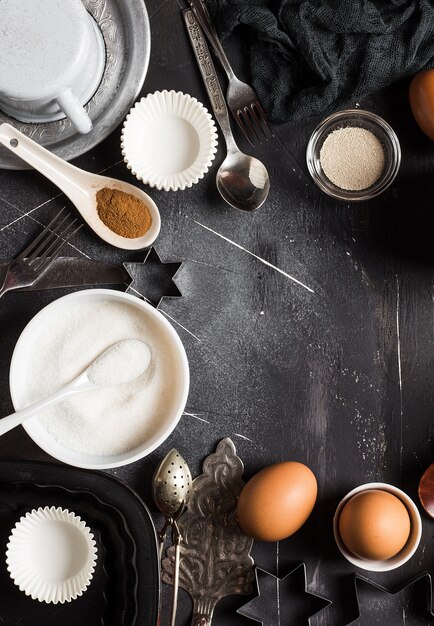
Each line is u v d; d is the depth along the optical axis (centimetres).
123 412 72
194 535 74
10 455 74
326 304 76
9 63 67
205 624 73
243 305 75
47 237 74
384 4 73
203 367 75
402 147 76
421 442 76
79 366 72
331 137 75
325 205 76
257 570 73
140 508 70
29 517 72
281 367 75
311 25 73
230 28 73
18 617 73
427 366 76
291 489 70
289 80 74
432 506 74
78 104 69
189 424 75
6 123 71
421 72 74
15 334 74
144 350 72
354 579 74
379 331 76
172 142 74
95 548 71
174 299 75
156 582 70
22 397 71
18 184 75
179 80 75
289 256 76
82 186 73
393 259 76
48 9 68
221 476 74
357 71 73
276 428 75
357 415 76
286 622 74
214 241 75
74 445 72
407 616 75
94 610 73
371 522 70
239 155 74
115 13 73
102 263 74
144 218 73
